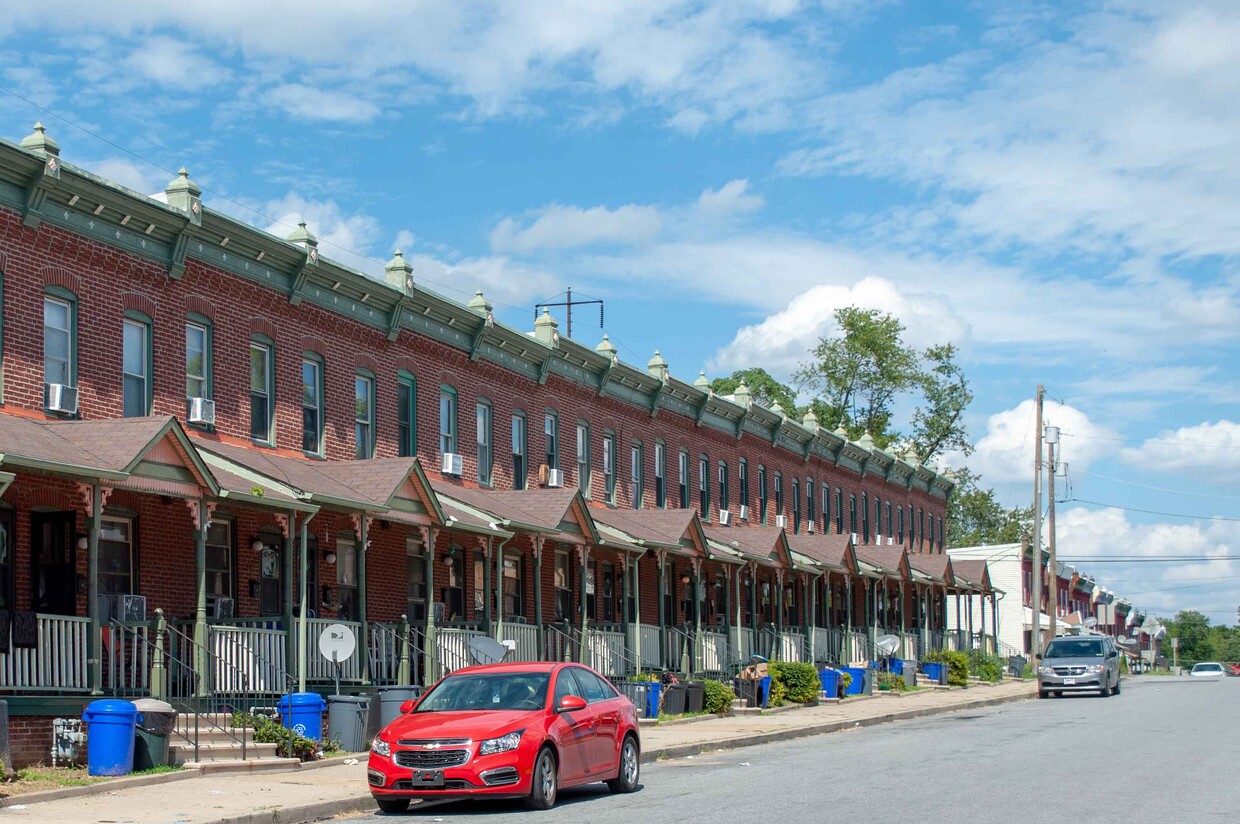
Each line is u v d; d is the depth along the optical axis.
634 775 18.84
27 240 21.05
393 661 26.16
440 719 16.83
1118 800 16.94
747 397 48.66
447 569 31.20
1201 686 59.72
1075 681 47.41
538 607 30.55
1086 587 106.50
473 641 26.66
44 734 18.44
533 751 16.34
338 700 22.61
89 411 21.92
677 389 43.19
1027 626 86.00
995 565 86.31
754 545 42.88
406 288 29.95
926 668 53.09
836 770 21.27
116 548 22.09
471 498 30.25
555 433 36.69
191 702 20.98
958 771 20.84
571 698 17.33
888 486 64.12
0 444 17.64
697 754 24.89
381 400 29.47
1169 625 181.75
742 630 42.62
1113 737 27.70
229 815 14.80
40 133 21.30
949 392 82.94
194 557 23.44
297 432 26.78
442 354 31.83
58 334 21.67
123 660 20.12
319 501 23.17
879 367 80.31
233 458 23.05
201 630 20.69
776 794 17.83
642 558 40.28
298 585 25.95
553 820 15.37
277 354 26.42
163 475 20.06
